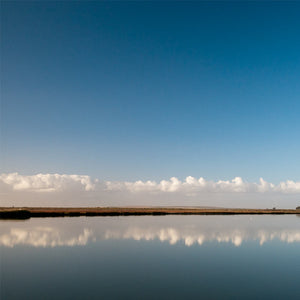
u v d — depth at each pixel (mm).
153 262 25250
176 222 68500
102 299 16516
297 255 28547
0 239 36844
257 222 71625
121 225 58156
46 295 17125
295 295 17406
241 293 17688
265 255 28500
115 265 24141
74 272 22000
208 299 16656
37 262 25031
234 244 34812
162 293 17562
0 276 20938
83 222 65188
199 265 24359
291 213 137500
